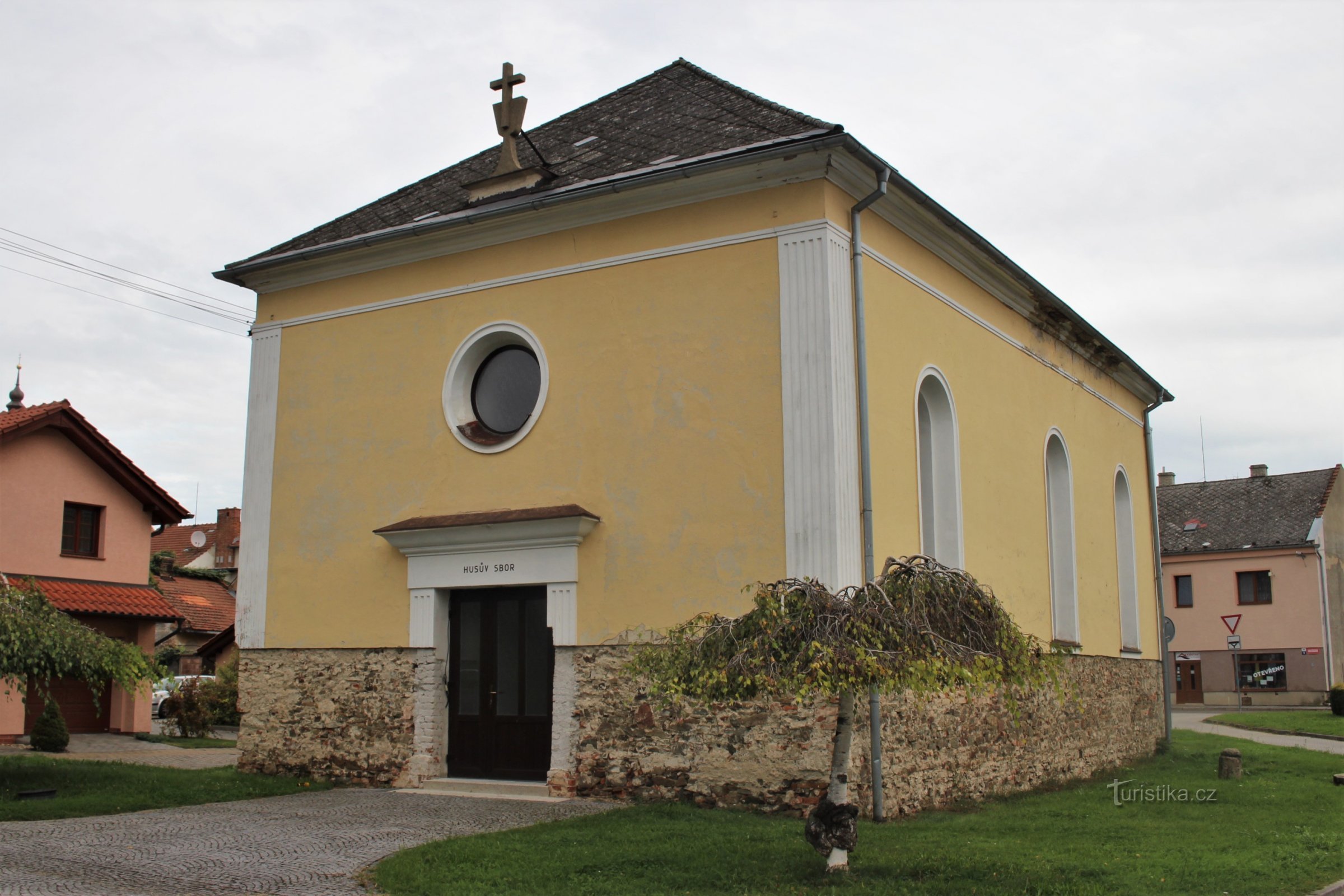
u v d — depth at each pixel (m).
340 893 8.00
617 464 12.63
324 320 15.10
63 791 12.86
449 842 9.57
